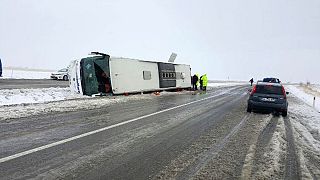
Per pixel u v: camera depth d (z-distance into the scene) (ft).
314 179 18.02
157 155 21.74
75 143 24.13
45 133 27.35
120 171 17.99
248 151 23.63
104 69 71.05
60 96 67.00
